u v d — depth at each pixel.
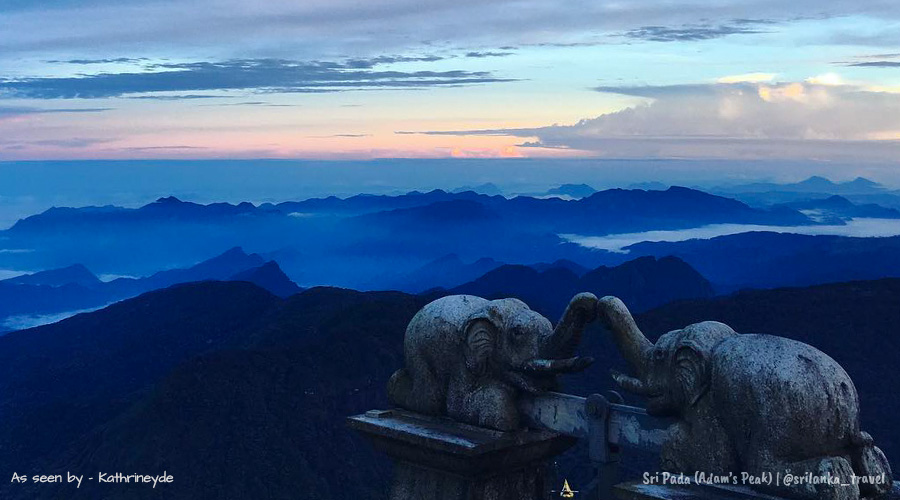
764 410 5.68
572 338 7.25
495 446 7.14
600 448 6.77
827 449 5.64
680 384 6.26
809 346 5.88
